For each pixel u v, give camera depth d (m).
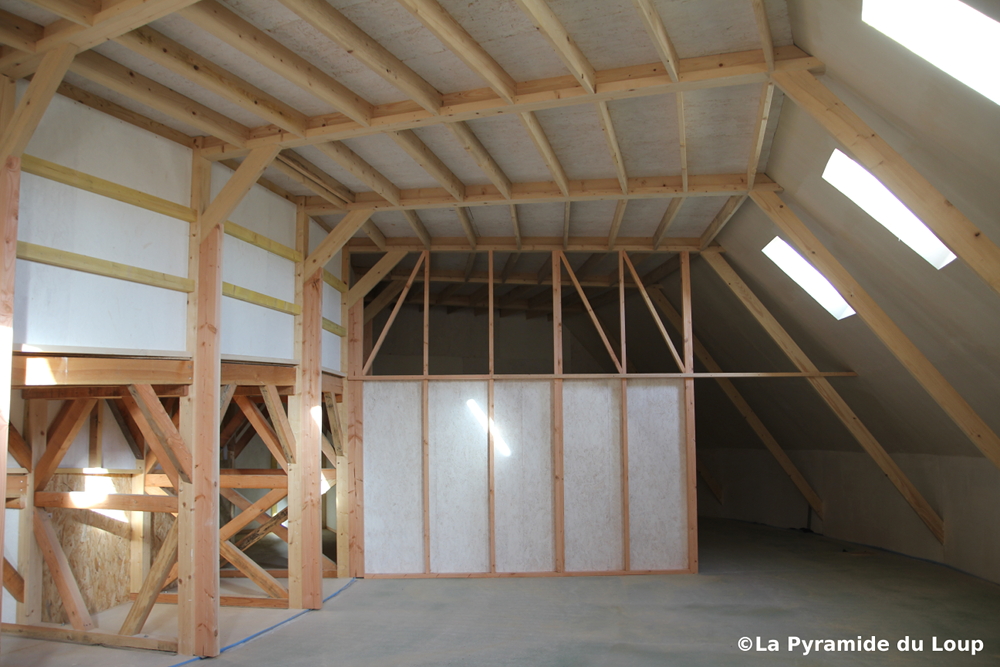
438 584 7.48
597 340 12.38
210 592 4.91
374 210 6.52
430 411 8.13
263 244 5.87
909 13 3.36
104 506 5.36
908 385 6.93
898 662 4.84
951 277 4.80
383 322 12.09
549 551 7.94
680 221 7.56
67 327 4.00
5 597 5.56
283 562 8.58
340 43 3.73
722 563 8.45
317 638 5.43
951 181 4.11
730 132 5.34
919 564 8.21
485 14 3.74
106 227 4.29
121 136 4.42
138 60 4.00
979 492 7.42
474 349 12.29
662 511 7.99
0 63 3.64
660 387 8.13
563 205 7.05
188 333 4.91
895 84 3.79
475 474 8.05
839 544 9.73
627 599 6.71
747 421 10.72
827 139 4.78
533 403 8.14
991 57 3.21
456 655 5.03
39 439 5.70
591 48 4.17
